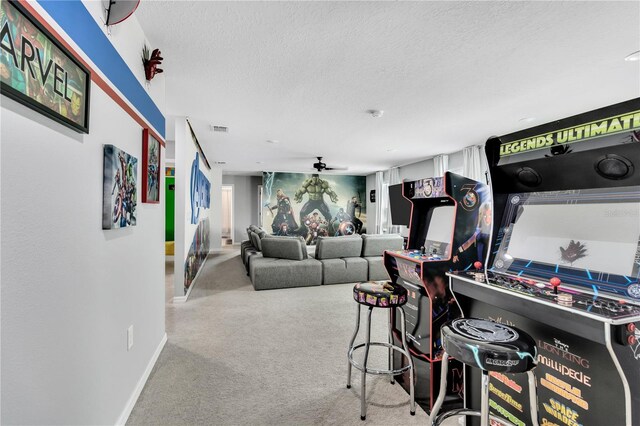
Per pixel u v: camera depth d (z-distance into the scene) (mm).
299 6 1750
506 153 1449
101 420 1369
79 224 1175
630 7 1728
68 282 1100
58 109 997
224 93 3039
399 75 2627
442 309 1753
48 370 984
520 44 2125
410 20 1872
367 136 4730
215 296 4152
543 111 3498
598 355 1090
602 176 1136
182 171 3871
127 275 1696
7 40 767
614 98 3098
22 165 865
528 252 1421
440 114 3633
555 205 1374
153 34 2027
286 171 9328
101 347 1367
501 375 1497
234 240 10281
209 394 1910
